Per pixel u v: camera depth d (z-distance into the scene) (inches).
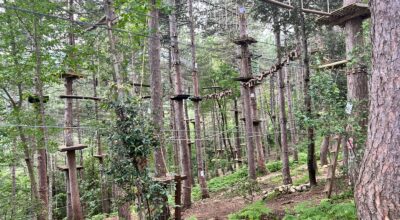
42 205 422.3
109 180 303.4
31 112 374.3
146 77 535.2
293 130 725.3
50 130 388.2
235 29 700.0
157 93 336.2
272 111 911.0
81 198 575.5
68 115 398.9
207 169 877.2
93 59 363.9
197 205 477.1
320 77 299.4
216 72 826.8
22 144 390.3
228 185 652.1
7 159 411.8
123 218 313.0
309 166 406.6
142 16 281.6
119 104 235.3
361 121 285.4
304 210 294.5
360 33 304.7
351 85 296.7
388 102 136.9
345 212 253.6
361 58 283.4
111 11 273.6
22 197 444.1
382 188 134.0
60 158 907.4
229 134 930.7
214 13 735.1
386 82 138.3
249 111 506.6
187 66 832.9
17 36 332.8
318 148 807.1
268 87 1175.0
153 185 245.0
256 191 490.0
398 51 136.9
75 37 367.2
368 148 144.0
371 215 137.0
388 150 134.6
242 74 477.7
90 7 344.2
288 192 411.8
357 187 146.3
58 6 306.8
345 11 291.3
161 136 322.7
